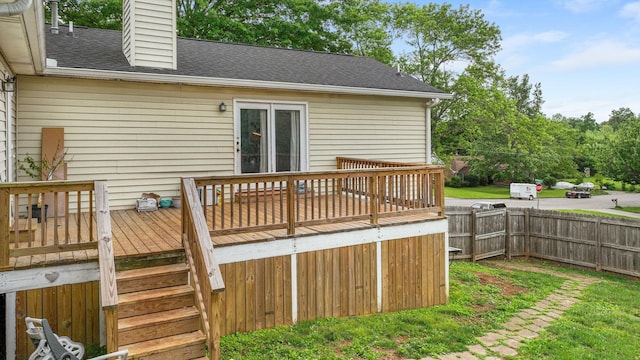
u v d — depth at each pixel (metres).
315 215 6.65
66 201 4.17
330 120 9.21
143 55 7.58
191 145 7.86
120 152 7.31
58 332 4.25
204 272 4.12
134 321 4.09
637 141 26.44
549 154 33.81
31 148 6.70
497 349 5.30
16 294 4.09
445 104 26.36
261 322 5.25
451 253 10.60
